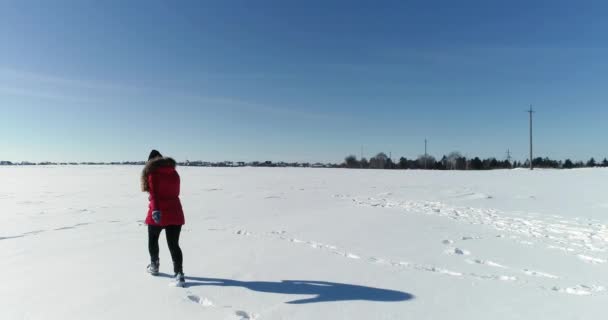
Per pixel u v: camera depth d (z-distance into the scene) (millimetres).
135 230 8281
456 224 9172
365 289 4430
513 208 12312
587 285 4668
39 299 4027
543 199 14820
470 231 8273
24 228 8508
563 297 4227
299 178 32188
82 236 7574
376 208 12250
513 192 17875
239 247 6586
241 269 5215
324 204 13438
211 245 6746
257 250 6367
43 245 6719
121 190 19719
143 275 4902
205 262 5578
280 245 6770
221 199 15156
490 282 4762
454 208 12312
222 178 32031
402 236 7680
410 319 3596
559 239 7449
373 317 3637
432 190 19406
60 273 4992
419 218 10109
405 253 6258
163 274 4965
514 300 4117
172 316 3592
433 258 5945
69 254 6055
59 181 27547
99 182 26422
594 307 3922
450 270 5297
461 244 6977
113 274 4941
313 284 4594
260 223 9234
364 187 21828
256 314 3680
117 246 6641
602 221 9586
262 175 37594
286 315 3664
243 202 14062
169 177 4645
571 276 5035
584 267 5465
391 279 4824
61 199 15164
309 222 9391
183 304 3906
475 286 4586
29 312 3682
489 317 3658
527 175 32125
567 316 3686
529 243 7074
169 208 4582
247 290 4363
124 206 12828
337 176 35750
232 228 8539
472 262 5730
